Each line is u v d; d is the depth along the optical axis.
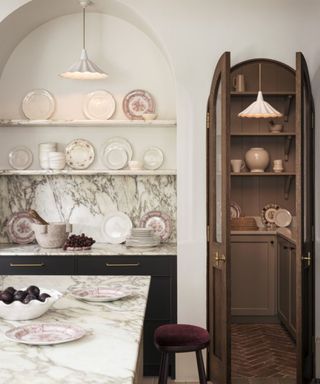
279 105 5.62
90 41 4.55
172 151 4.58
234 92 5.39
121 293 2.62
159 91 4.55
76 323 2.16
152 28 4.02
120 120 4.35
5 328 2.08
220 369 3.72
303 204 3.51
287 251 5.01
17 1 3.96
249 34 3.99
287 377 4.04
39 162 4.57
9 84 4.55
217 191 3.84
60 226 4.21
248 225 5.50
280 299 5.32
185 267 4.04
